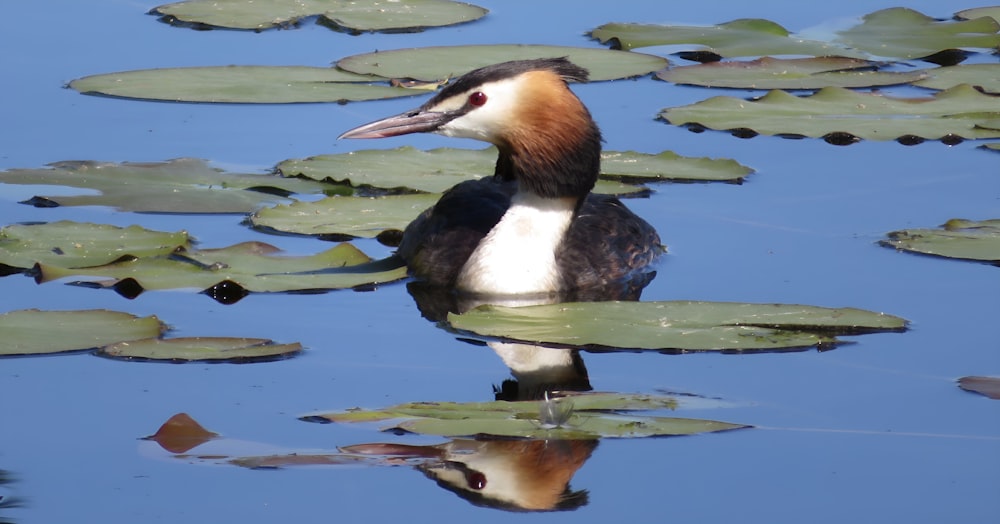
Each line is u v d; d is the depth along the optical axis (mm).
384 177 15188
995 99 18375
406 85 18438
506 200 13367
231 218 14117
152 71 18812
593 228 13109
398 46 20672
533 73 12680
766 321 11133
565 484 8555
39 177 14648
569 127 12609
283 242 13438
